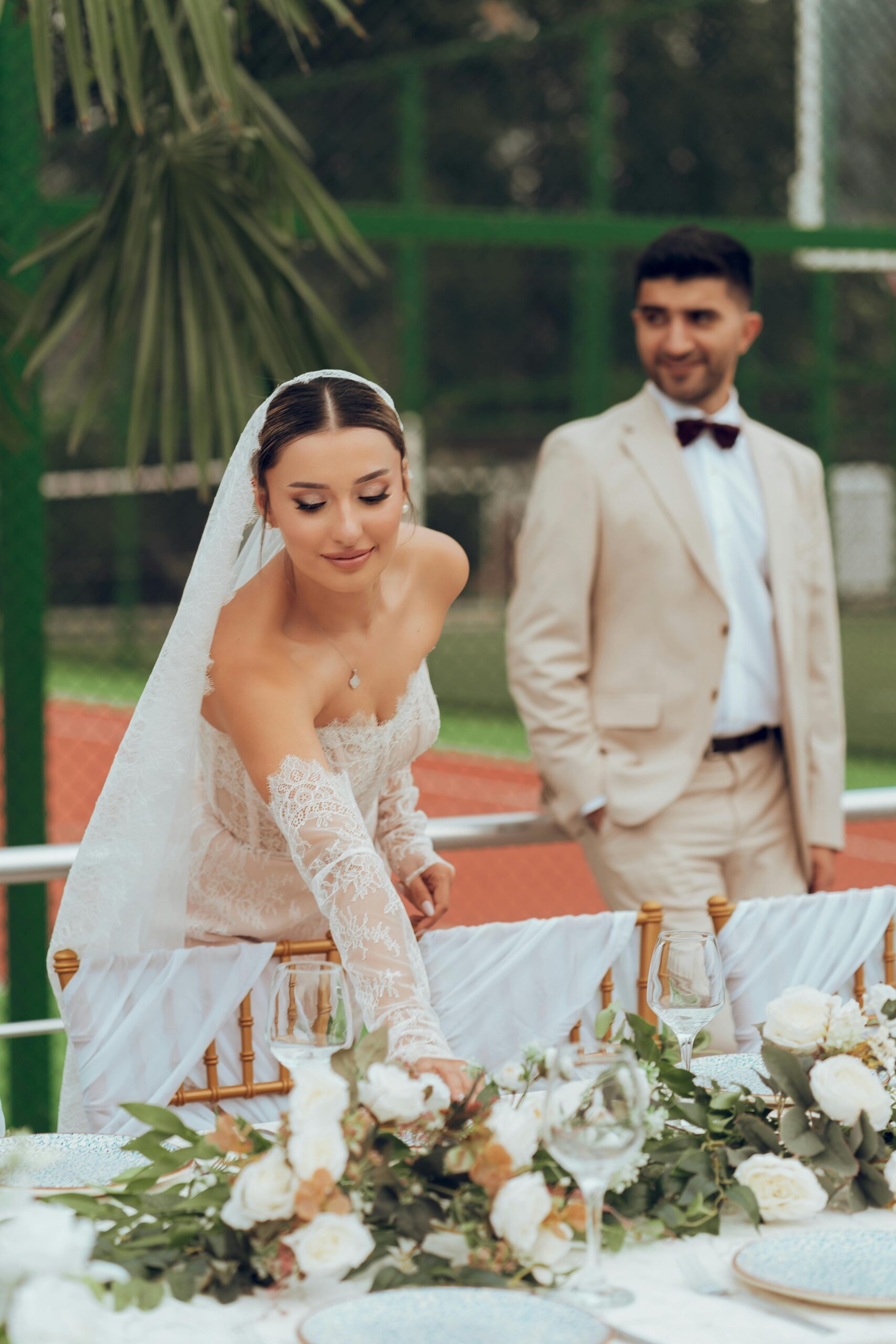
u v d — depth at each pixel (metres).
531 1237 1.42
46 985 3.78
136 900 2.37
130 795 2.31
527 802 11.10
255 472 2.05
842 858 9.09
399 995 1.90
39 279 3.75
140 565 17.80
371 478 1.98
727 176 20.11
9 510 3.76
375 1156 1.46
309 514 1.99
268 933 2.54
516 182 20.88
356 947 1.95
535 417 20.42
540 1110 1.50
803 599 3.28
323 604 2.20
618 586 3.18
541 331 21.41
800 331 18.02
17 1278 1.20
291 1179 1.41
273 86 11.16
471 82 20.27
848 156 14.61
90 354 15.76
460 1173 1.50
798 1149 1.64
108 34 2.86
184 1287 1.41
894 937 2.81
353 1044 1.73
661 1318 1.39
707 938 1.82
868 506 18.05
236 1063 2.37
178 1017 2.30
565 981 2.51
